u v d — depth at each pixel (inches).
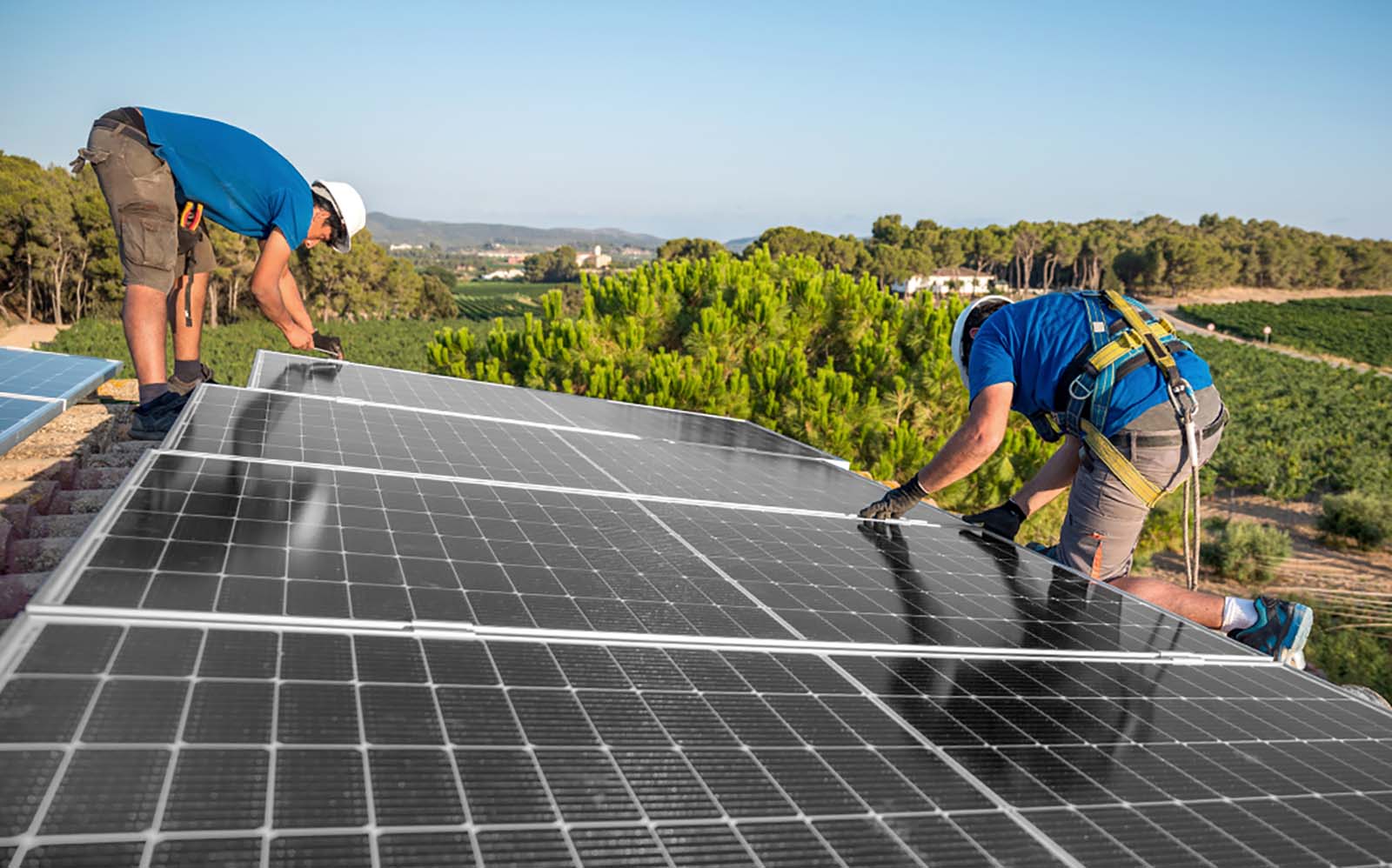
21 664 53.1
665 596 96.7
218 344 2458.2
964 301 462.3
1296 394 2239.2
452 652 70.3
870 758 67.7
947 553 140.8
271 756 50.4
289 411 151.1
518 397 244.1
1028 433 425.7
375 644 68.4
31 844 39.0
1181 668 103.0
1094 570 146.8
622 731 63.9
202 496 94.0
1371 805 74.5
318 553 85.0
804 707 74.8
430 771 53.0
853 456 394.6
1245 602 137.0
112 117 169.3
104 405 201.5
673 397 399.2
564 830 50.4
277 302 194.5
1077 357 139.4
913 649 94.1
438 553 93.7
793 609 101.1
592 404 260.1
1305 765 81.0
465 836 47.7
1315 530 1093.1
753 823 55.5
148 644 59.5
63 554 116.0
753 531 134.0
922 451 389.7
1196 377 138.4
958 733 74.9
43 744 46.2
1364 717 97.7
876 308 468.4
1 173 2896.2
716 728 67.7
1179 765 75.8
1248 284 7214.6
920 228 6904.5
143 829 42.0
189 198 181.2
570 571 98.6
